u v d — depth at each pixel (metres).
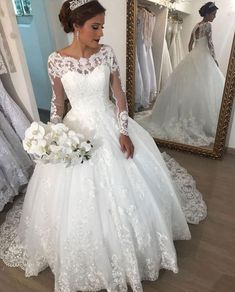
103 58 1.22
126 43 2.36
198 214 1.81
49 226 1.34
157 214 1.34
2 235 1.73
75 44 1.18
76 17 1.07
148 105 2.60
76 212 1.23
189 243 1.64
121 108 1.31
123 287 1.33
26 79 2.01
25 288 1.44
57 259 1.31
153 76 2.46
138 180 1.31
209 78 2.22
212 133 2.42
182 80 2.35
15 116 2.00
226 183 2.14
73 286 1.33
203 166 2.35
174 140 2.60
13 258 1.57
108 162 1.26
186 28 2.12
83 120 1.29
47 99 3.48
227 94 2.14
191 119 2.47
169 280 1.43
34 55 3.22
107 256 1.28
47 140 1.12
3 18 1.78
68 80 1.21
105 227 1.25
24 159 2.11
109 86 1.36
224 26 1.97
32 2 2.85
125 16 2.30
